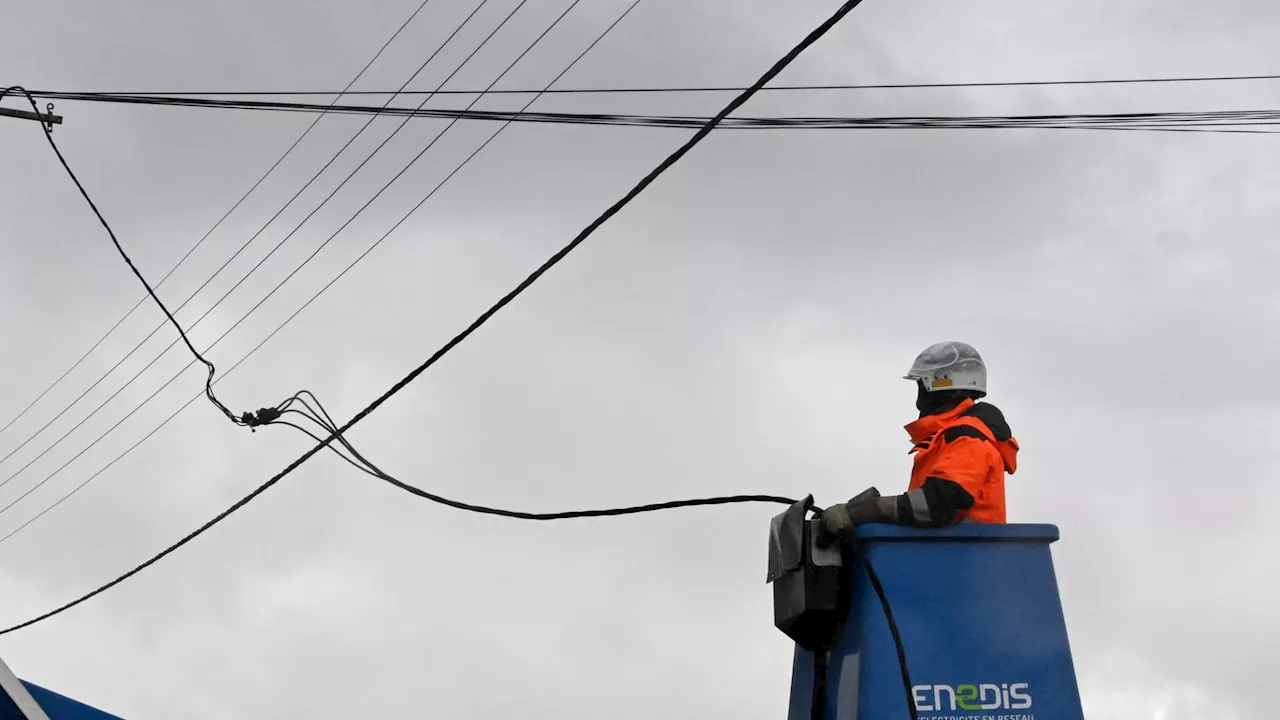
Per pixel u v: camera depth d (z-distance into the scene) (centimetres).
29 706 556
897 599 558
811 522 583
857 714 550
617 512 809
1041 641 557
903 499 564
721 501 749
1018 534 567
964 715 546
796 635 587
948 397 628
